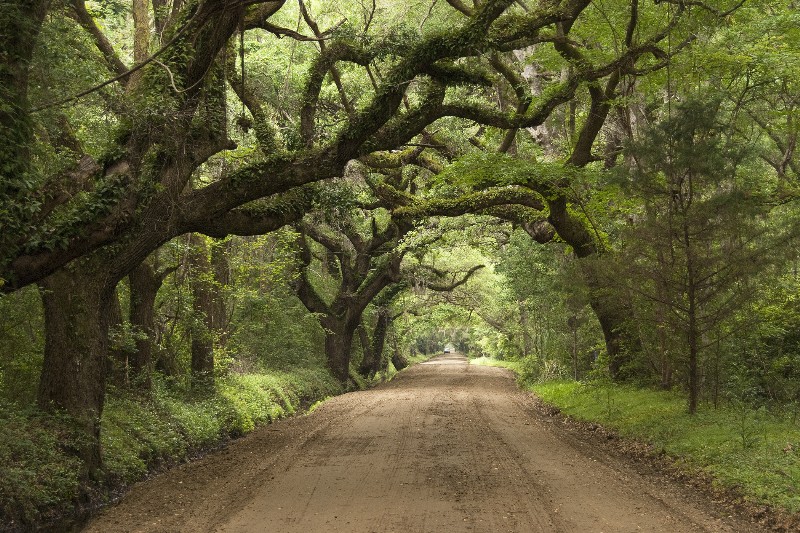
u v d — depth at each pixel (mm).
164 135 11586
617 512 8703
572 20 17188
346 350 37875
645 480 10938
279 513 8930
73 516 10234
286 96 22000
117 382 16438
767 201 18141
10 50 9961
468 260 49531
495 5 13695
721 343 16344
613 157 23531
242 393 21594
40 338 15344
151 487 11195
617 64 17719
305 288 36750
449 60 14984
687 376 18859
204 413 17766
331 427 18375
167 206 11859
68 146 14805
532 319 38000
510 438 15609
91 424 11867
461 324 68875
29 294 14523
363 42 15492
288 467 12383
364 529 8047
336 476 11391
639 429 14930
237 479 11477
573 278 17016
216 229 12828
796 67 17188
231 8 11148
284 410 23984
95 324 12297
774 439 11648
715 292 14758
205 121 12531
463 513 8688
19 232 9828
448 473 11398
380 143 14195
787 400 17906
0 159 9656
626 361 23266
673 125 14633
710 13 18109
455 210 23594
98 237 10703
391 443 15039
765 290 15617
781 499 8766
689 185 14930
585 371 30188
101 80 13812
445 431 16906
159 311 22578
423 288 44250
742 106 19750
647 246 15438
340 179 19594
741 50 17594
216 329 23656
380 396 28859
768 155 21641
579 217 22016
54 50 11742
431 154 27484
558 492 9875
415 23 25734
